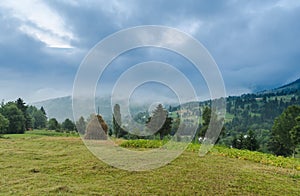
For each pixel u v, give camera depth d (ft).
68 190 26.84
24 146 54.39
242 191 27.84
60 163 38.14
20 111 129.80
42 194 25.53
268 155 48.32
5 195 25.18
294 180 33.17
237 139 100.78
